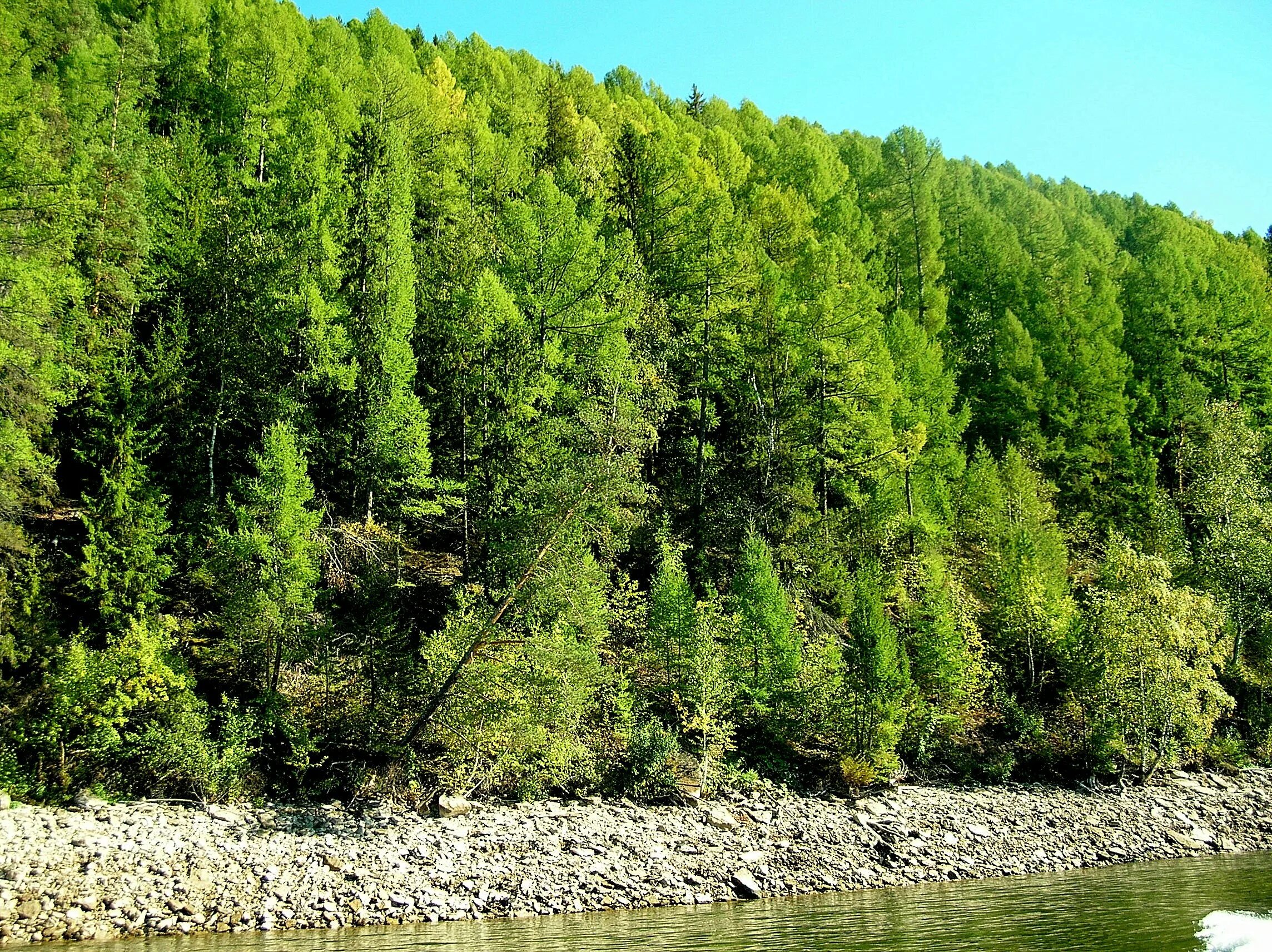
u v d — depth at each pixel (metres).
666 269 41.34
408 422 29.62
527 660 25.33
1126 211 102.50
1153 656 31.78
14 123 23.83
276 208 32.97
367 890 18.83
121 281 26.11
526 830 22.81
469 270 36.22
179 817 20.92
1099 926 16.80
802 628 33.59
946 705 31.58
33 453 22.41
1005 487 41.44
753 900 20.30
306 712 25.47
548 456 28.91
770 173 57.56
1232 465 44.47
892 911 18.66
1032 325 56.06
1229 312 55.69
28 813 19.62
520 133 50.94
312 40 51.81
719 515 36.75
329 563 29.17
